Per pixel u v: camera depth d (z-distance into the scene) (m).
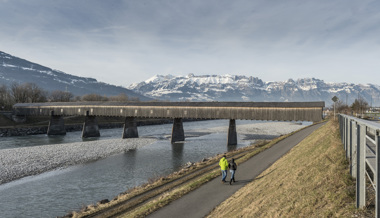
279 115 60.47
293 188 12.30
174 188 22.42
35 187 32.59
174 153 54.50
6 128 89.44
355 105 89.81
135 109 79.06
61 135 93.94
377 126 6.06
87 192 30.64
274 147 34.72
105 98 195.25
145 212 15.80
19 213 25.08
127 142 69.62
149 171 39.72
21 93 137.50
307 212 9.16
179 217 14.57
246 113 64.19
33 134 96.38
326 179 10.98
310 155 17.62
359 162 7.57
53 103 100.19
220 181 21.14
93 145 63.50
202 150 57.94
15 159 46.66
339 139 18.17
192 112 70.62
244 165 26.14
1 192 30.88
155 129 110.62
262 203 12.59
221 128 109.00
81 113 89.38
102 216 17.83
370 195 7.75
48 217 24.12
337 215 7.75
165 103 75.94
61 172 39.44
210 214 14.43
